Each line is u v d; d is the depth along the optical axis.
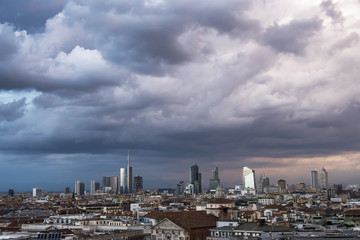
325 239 149.75
